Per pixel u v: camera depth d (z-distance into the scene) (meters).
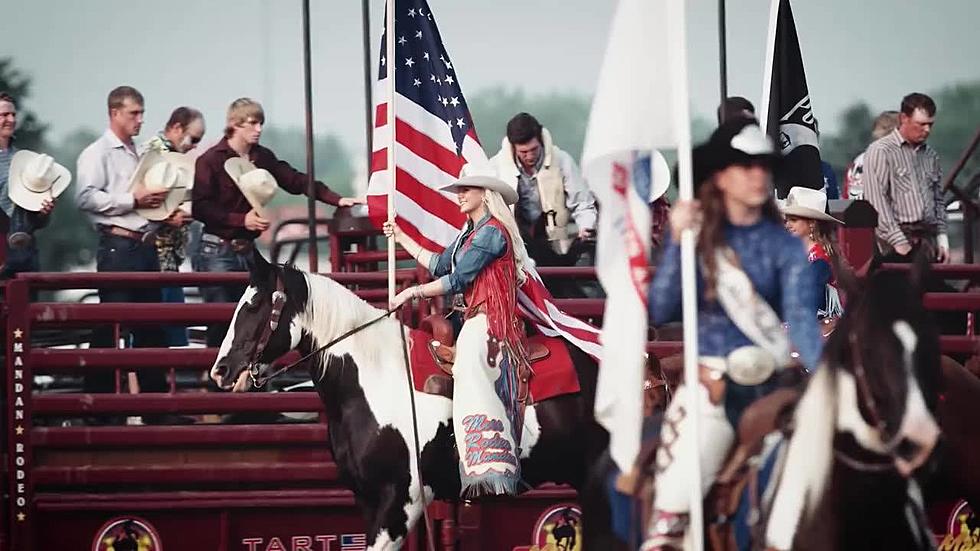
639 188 19.23
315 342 27.17
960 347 31.73
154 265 35.56
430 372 27.02
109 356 30.62
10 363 30.41
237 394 30.91
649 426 20.34
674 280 18.92
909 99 37.03
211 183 35.25
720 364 18.64
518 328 26.73
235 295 35.88
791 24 31.89
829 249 27.44
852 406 17.80
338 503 30.97
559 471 27.19
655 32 19.30
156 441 30.77
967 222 40.12
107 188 35.25
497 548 30.91
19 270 34.47
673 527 18.61
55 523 30.73
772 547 18.03
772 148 18.52
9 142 35.44
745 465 18.58
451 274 26.58
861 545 18.11
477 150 29.81
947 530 31.20
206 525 31.03
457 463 27.03
